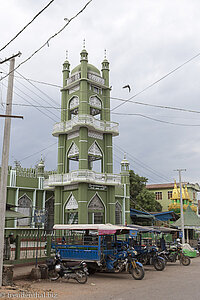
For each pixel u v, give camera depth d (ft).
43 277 47.26
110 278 49.47
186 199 156.25
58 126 103.71
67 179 96.99
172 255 75.25
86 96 99.91
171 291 37.86
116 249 55.11
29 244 74.59
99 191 98.27
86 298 34.17
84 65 101.35
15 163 122.62
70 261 53.42
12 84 44.16
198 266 69.10
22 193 104.47
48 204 113.50
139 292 37.37
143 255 66.18
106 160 102.63
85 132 97.19
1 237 39.42
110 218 98.32
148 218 128.16
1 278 38.52
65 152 103.50
